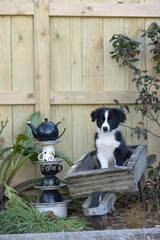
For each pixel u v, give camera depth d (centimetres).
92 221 342
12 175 401
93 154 426
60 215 374
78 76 436
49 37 432
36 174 423
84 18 435
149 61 440
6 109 427
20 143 425
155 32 419
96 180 351
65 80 435
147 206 398
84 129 435
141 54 440
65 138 434
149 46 440
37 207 372
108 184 350
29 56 430
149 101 421
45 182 379
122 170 345
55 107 433
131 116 439
